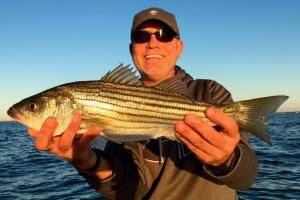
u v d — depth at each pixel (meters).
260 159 2.51
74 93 0.68
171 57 0.86
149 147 0.74
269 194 1.56
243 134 0.67
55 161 2.93
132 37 0.88
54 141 0.63
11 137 7.28
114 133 0.69
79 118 0.61
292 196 1.51
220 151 0.57
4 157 3.42
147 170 0.73
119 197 0.76
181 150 0.72
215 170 0.61
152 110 0.69
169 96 0.70
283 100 0.66
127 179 0.75
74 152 0.67
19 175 2.32
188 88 0.80
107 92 0.69
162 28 0.86
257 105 0.67
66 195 1.70
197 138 0.57
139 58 0.87
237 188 0.62
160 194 0.70
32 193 1.79
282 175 1.92
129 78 0.70
